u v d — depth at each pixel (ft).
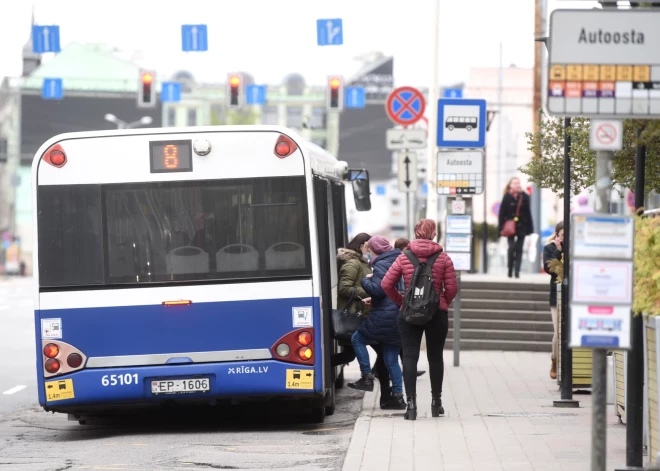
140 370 106.11
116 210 107.14
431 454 89.25
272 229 107.14
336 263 127.54
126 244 106.93
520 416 113.60
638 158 80.43
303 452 96.37
